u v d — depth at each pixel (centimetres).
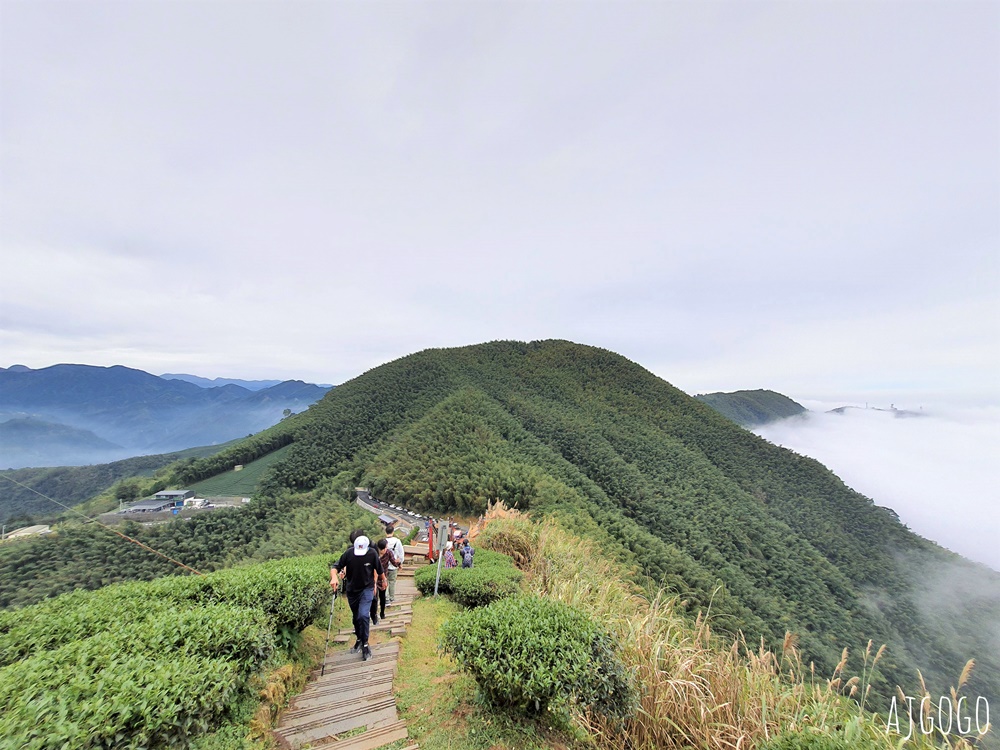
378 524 3350
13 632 392
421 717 420
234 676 360
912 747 321
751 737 384
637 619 529
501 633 428
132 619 427
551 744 384
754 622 2672
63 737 250
